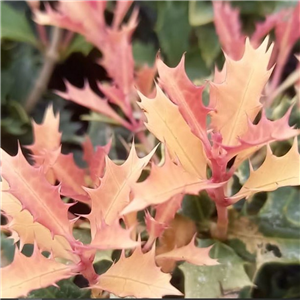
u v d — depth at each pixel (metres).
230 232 0.32
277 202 0.32
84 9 0.36
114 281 0.27
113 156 0.37
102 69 0.49
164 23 0.45
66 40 0.46
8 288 0.25
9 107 0.45
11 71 0.46
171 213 0.29
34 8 0.43
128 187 0.26
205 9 0.43
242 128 0.27
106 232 0.25
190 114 0.27
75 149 0.43
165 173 0.25
